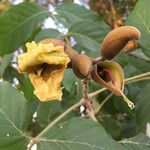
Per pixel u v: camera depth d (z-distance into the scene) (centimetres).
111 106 50
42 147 34
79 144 33
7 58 48
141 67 48
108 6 55
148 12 42
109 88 32
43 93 29
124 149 33
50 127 35
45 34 44
